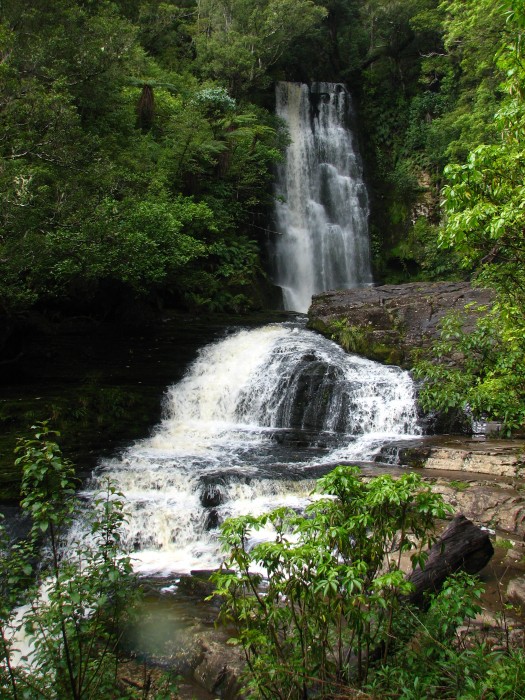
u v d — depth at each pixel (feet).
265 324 56.49
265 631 11.32
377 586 10.75
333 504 11.42
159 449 36.32
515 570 19.17
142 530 27.25
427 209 88.48
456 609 12.01
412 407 38.81
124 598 12.78
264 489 29.22
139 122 65.26
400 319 48.98
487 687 10.17
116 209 37.91
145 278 49.88
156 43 85.30
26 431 35.32
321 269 84.94
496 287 18.11
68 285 47.98
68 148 37.06
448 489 26.07
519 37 15.19
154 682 15.25
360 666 11.27
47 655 11.78
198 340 51.62
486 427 36.81
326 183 90.02
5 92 37.11
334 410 40.68
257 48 83.92
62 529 26.12
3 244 34.45
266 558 10.68
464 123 71.05
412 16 95.61
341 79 101.24
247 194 74.54
